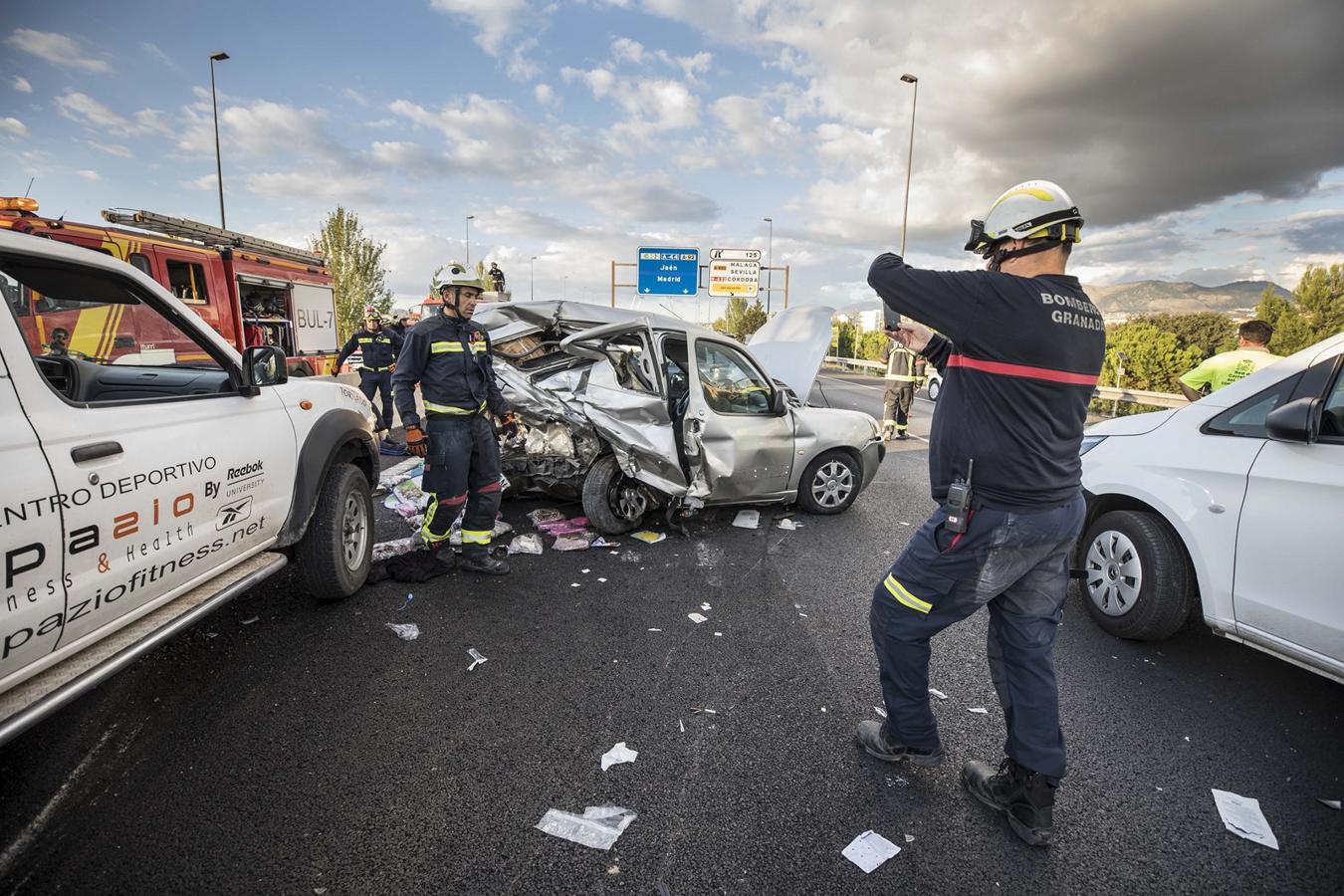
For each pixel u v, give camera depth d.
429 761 2.40
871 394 19.53
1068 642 3.48
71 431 2.01
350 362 13.25
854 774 2.41
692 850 2.03
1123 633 3.45
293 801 2.18
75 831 2.02
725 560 4.58
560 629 3.48
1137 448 3.52
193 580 2.60
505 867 1.94
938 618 2.17
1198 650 3.43
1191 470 3.19
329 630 3.38
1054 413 1.95
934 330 2.03
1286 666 3.27
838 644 3.42
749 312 45.12
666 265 27.97
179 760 2.36
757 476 5.23
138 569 2.26
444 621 3.52
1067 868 2.01
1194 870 2.01
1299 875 2.00
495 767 2.38
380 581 4.00
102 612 2.13
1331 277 23.75
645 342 4.77
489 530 4.19
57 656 1.99
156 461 2.34
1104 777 2.43
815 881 1.93
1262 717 2.83
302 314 11.84
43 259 2.21
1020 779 2.14
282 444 3.15
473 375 3.99
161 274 8.69
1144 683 3.09
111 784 2.23
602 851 2.01
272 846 1.99
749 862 1.99
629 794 2.26
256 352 2.92
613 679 3.01
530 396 4.76
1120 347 18.25
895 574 2.25
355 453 3.94
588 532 4.96
